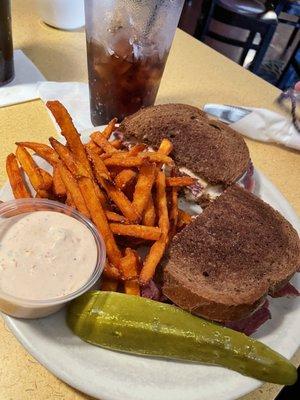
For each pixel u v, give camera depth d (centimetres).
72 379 18
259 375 19
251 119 36
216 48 82
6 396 19
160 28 29
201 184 31
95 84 32
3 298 18
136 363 20
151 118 32
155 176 25
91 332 19
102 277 22
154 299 23
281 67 87
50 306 19
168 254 24
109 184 24
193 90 42
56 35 45
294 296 24
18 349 20
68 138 25
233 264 24
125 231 23
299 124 36
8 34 34
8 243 20
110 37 29
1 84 36
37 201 23
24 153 25
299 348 23
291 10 78
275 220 27
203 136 32
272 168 35
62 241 20
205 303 21
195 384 19
